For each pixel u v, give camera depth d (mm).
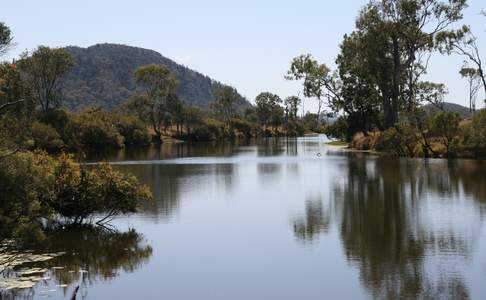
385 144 66688
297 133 182375
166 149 97812
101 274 16219
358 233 21219
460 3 69188
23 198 15672
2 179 15180
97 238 20688
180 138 141500
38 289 14906
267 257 17922
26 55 94250
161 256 18188
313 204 28578
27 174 15844
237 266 16922
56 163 22078
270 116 193250
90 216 24891
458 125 59875
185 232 21828
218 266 16953
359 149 83500
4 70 18438
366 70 75562
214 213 26219
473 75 95250
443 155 59312
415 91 85375
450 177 39219
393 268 16375
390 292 14219
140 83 141375
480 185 34406
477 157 56500
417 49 72125
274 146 103688
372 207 27125
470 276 15414
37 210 17172
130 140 109750
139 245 19703
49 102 98062
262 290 14680
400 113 75312
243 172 47594
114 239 20578
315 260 17438
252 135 171750
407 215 24750
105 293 14555
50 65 95875
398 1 70750
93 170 22938
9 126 15844
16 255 17594
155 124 136375
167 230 22266
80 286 15125
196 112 145000
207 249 19062
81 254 18422
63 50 97062
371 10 71438
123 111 143750
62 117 93062
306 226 22766
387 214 25109
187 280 15609
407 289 14422
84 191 22031
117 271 16516
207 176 44281
